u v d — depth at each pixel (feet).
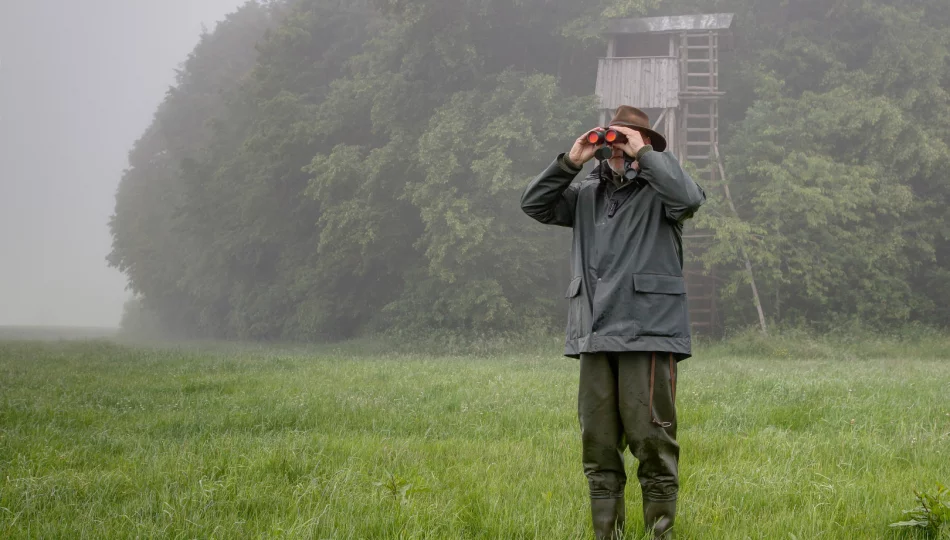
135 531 11.83
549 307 87.25
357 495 13.53
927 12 96.37
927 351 69.00
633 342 10.71
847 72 90.17
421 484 14.29
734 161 83.41
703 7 95.30
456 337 81.97
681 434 20.17
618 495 11.27
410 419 24.00
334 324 106.01
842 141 85.46
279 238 115.85
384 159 86.74
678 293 11.00
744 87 94.99
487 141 80.12
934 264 91.40
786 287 82.28
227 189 121.60
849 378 36.42
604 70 82.79
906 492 14.10
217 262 128.57
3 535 11.75
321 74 115.44
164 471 15.97
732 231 76.02
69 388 34.06
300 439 19.36
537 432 21.42
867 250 79.87
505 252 82.07
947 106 88.43
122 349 75.66
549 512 12.75
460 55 86.07
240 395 31.01
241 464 16.14
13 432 21.54
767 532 12.02
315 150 104.73
